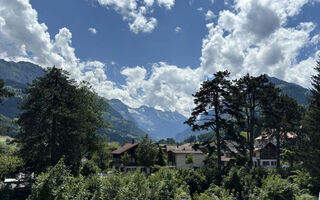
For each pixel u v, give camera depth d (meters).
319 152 28.08
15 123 32.50
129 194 18.33
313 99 32.72
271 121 41.56
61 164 16.16
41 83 33.94
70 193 15.70
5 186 28.11
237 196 23.84
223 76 35.47
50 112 31.48
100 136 45.78
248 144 34.81
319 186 25.41
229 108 35.22
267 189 22.05
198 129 35.28
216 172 30.16
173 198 22.66
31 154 30.91
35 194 14.57
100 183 20.95
